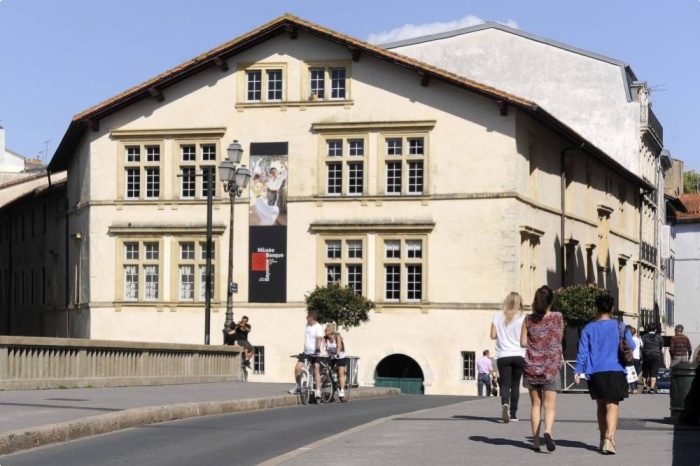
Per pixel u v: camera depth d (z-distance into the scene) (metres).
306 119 52.31
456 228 50.41
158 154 53.88
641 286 77.44
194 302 52.88
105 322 53.97
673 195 101.25
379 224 51.16
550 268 55.19
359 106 51.78
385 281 51.22
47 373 28.05
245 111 52.81
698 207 105.69
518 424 21.28
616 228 69.50
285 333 52.00
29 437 17.02
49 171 62.12
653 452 16.30
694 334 104.50
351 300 48.00
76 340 29.19
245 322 42.50
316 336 30.16
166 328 53.25
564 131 53.44
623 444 17.41
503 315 21.48
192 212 53.19
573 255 58.94
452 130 50.69
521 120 50.69
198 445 18.12
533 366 16.64
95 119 54.09
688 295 104.94
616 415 16.25
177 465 15.56
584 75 69.94
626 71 72.00
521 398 35.47
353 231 51.56
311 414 25.56
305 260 52.00
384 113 51.50
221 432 20.38
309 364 30.44
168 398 26.05
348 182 51.91
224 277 52.88
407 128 51.16
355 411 26.83
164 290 53.31
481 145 50.28
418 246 51.06
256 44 52.75
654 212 84.19
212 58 52.41
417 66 50.28
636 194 75.81
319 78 52.50
